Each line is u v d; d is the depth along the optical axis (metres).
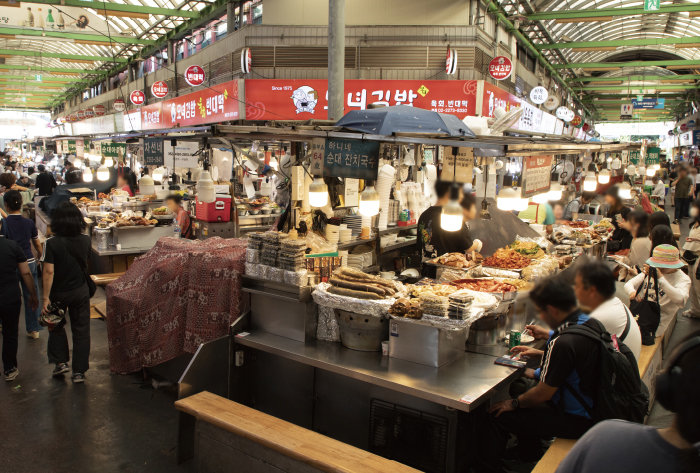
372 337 3.61
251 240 4.09
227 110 11.21
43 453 3.59
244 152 6.44
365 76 11.55
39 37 14.83
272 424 3.18
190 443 3.62
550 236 7.57
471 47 11.34
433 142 3.71
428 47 11.43
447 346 3.40
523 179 4.88
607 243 8.48
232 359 4.06
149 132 5.52
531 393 2.99
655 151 17.89
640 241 6.23
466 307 3.25
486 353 3.63
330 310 3.83
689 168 17.53
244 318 4.14
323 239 4.70
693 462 1.15
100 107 22.36
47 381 4.74
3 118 45.12
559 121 19.22
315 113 10.60
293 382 3.97
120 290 4.76
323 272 4.02
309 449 2.89
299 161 4.68
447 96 10.29
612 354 2.79
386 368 3.34
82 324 4.73
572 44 16.14
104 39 15.66
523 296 3.99
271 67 11.89
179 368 4.50
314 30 11.70
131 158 16.03
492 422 3.43
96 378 4.83
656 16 17.22
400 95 10.39
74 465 3.47
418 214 7.09
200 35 15.39
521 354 3.49
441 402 2.93
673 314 4.89
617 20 17.67
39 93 32.44
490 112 10.76
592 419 2.86
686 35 19.83
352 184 5.53
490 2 11.98
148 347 4.56
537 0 13.57
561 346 2.83
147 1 14.51
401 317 3.40
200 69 12.25
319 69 11.79
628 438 1.25
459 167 4.54
